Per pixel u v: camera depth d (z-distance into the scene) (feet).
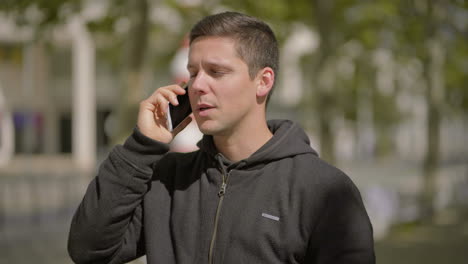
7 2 30.42
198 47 7.77
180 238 7.78
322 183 7.45
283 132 7.93
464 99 93.30
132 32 26.50
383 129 166.40
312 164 7.64
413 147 200.54
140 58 26.50
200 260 7.58
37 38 33.09
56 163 135.95
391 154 190.80
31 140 149.38
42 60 146.51
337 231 7.27
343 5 46.21
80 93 133.69
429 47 49.11
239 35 7.68
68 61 150.82
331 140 35.65
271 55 7.93
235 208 7.55
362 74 73.77
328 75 36.19
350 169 130.93
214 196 7.79
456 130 239.91
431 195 50.26
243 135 7.89
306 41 96.63
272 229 7.32
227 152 8.00
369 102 136.98
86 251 7.94
